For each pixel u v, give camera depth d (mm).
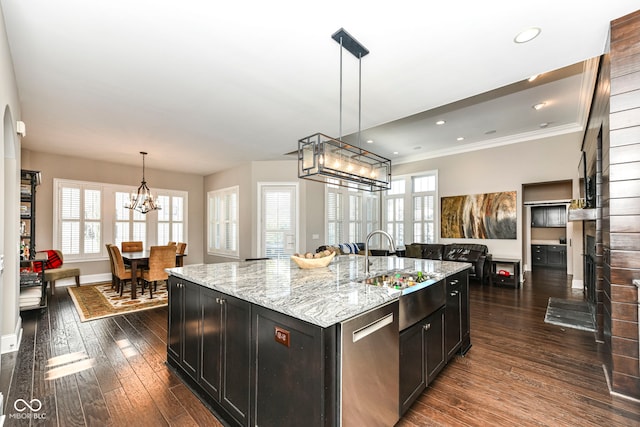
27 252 4176
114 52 2396
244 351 1766
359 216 8211
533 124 5445
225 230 7301
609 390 2158
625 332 2082
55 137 4703
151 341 3100
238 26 2076
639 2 1857
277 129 4352
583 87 3885
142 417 1894
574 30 2115
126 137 4727
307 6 1878
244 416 1741
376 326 1604
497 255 6465
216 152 5730
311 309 1444
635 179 2041
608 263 2303
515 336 3211
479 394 2121
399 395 1801
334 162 2420
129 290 5418
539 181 5941
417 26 2064
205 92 3123
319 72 2709
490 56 2436
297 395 1435
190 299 2318
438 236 7371
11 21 2008
